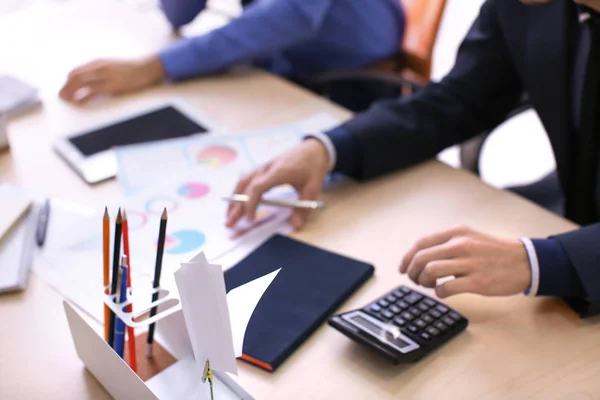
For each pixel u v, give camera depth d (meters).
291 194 1.06
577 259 0.84
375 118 1.13
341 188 1.08
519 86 1.25
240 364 0.75
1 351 0.77
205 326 0.59
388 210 1.02
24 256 0.91
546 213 1.01
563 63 1.09
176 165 1.12
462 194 1.06
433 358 0.76
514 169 1.80
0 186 1.07
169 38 1.62
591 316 0.82
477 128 1.23
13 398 0.71
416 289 0.86
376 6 1.68
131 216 0.99
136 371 0.75
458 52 1.26
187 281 0.57
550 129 1.15
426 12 1.75
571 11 1.08
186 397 0.70
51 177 1.10
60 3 1.82
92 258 0.91
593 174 1.12
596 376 0.74
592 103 1.05
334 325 0.77
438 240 0.86
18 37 1.59
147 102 1.34
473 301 0.85
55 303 0.84
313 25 1.47
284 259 0.90
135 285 0.83
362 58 1.72
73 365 0.76
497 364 0.75
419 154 1.14
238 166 1.12
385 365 0.75
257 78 1.45
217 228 0.97
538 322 0.81
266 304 0.81
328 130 1.10
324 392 0.71
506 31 1.17
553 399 0.71
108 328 0.72
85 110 1.30
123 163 1.12
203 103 1.33
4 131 1.16
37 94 1.32
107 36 1.62
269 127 1.24
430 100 1.20
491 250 0.84
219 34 1.43
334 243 0.95
